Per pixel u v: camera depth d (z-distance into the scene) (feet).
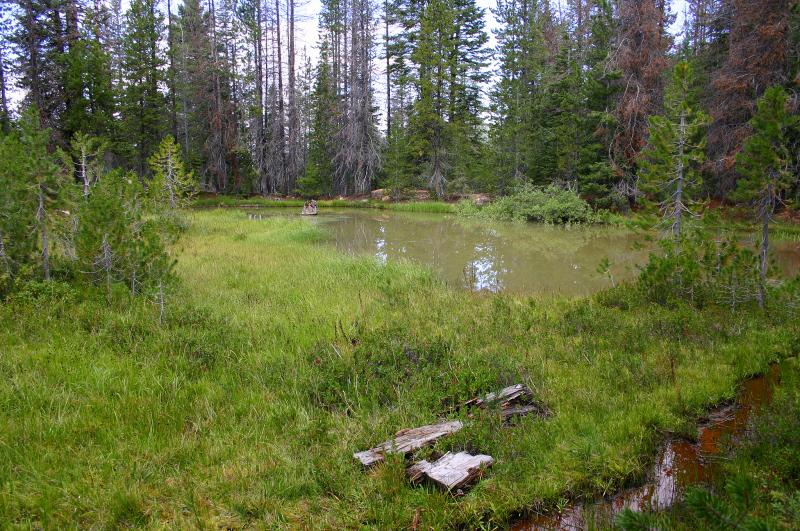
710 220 30.17
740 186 27.40
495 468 12.90
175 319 23.77
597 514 11.71
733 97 69.36
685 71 32.22
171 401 15.98
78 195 29.12
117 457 12.99
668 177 33.50
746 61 68.59
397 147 118.21
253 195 131.95
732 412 16.53
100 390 16.53
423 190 125.18
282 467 12.75
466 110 127.34
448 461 12.93
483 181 113.29
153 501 11.39
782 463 12.05
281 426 15.02
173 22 129.08
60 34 86.33
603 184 84.43
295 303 28.96
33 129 27.30
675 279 28.78
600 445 13.89
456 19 124.88
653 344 21.70
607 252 54.29
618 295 29.99
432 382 17.61
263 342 22.04
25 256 26.86
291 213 101.65
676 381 17.85
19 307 23.57
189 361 19.16
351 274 38.09
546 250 55.77
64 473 12.14
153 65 109.40
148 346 20.45
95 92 89.10
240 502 11.37
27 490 11.53
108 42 107.55
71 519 10.66
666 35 78.74
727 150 70.74
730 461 13.34
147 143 113.09
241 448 13.61
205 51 116.78
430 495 11.87
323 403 16.53
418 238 65.67
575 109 87.15
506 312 26.61
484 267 45.83
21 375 17.03
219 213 91.81
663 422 15.20
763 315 25.48
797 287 25.08
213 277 35.45
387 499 11.82
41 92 84.38
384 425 14.88
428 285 35.14
